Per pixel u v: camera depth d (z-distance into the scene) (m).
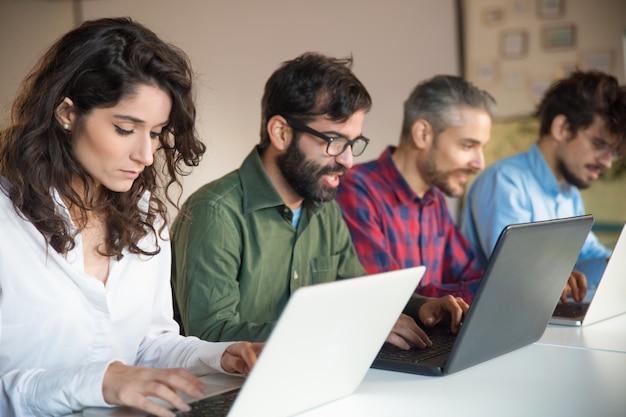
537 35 4.33
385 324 1.38
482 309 1.57
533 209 3.46
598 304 2.19
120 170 1.48
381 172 3.14
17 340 1.49
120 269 1.61
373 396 1.44
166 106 1.49
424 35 4.44
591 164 3.48
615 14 4.18
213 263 2.01
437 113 3.15
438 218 3.25
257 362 1.13
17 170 1.48
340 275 2.40
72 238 1.50
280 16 4.55
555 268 1.80
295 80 2.14
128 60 1.43
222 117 4.59
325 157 2.15
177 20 4.66
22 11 4.71
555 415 1.34
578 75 3.52
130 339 1.65
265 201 2.14
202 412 1.27
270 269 2.18
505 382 1.55
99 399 1.30
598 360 1.75
